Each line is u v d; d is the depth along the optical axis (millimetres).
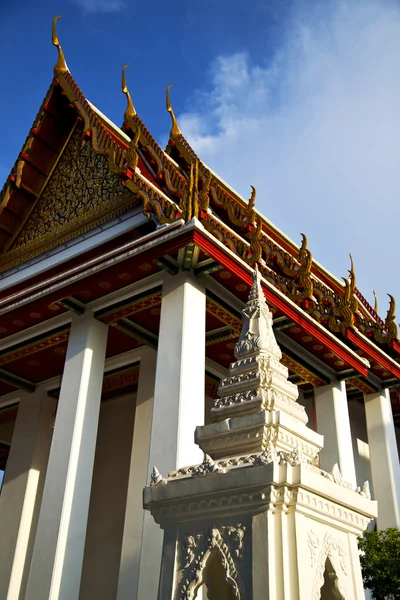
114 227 10055
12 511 10961
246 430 3848
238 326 9656
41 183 11859
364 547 6773
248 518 3279
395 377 11508
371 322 11961
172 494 3588
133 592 8344
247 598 3082
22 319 9672
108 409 12547
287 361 10336
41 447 11562
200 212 8305
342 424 10469
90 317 9273
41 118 11641
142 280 8688
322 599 3771
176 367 7582
